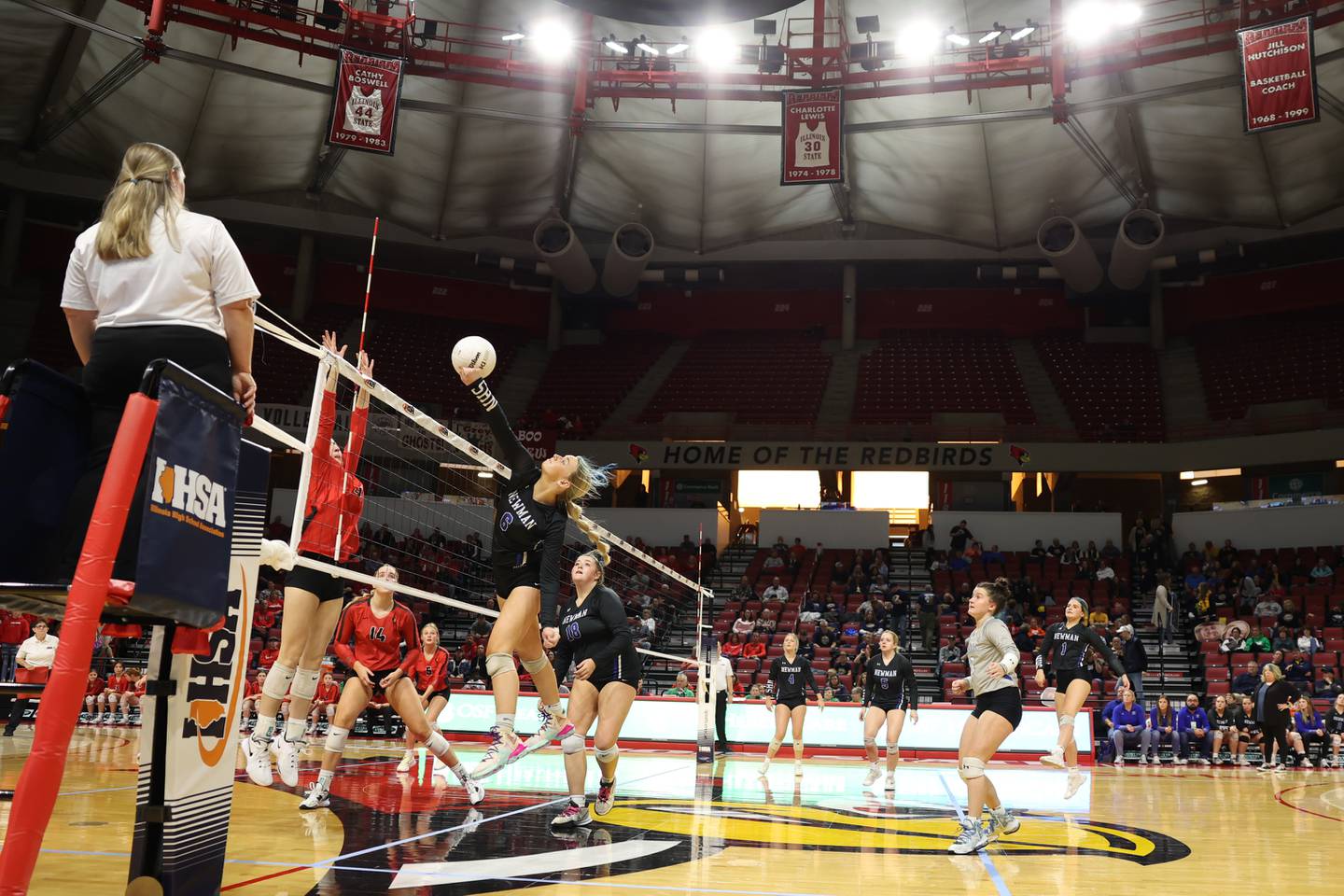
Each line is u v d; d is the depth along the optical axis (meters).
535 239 31.64
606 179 31.52
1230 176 28.61
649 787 9.48
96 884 3.76
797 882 4.48
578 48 24.78
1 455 2.66
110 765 9.20
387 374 32.44
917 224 32.31
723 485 33.03
